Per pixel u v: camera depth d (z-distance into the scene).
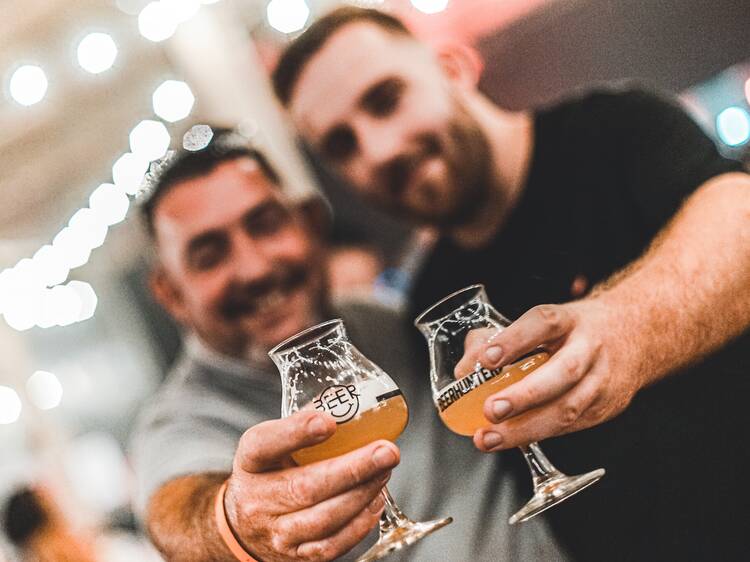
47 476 4.50
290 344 1.11
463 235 1.93
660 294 1.12
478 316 1.12
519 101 2.77
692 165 1.60
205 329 2.06
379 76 1.96
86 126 3.61
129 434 4.52
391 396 1.12
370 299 2.13
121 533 4.19
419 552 1.62
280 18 2.30
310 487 0.94
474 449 1.71
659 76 2.66
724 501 1.57
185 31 3.05
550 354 1.05
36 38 2.99
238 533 1.04
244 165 2.07
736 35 2.55
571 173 1.82
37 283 3.75
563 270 1.79
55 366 4.62
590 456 1.65
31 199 4.10
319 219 2.20
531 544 1.62
